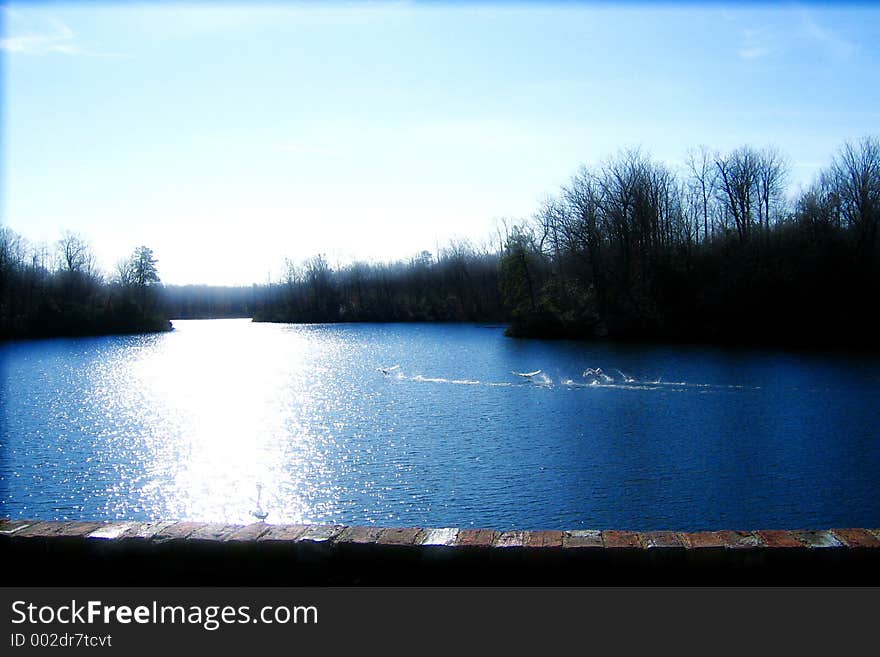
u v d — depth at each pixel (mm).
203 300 160500
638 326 63406
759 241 64438
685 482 20625
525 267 74188
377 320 107812
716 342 59781
